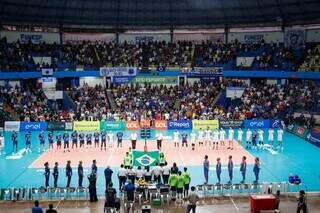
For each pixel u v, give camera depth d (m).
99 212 22.22
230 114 48.34
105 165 32.44
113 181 28.42
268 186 25.27
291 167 32.28
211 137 40.19
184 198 23.81
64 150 37.38
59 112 49.31
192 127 46.97
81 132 45.62
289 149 38.59
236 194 25.11
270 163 33.47
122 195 24.73
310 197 24.83
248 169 31.52
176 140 38.94
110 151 37.06
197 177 29.28
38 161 33.88
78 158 34.69
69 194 24.89
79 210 22.55
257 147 39.12
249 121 47.66
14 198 24.34
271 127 47.84
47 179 25.86
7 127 46.19
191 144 39.78
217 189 25.14
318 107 47.12
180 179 23.81
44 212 22.09
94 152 36.72
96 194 24.30
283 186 25.52
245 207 22.94
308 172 30.91
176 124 47.09
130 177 24.50
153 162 27.53
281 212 22.06
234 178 29.16
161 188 23.39
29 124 46.28
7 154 36.25
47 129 46.34
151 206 23.12
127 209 22.20
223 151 37.34
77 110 49.66
